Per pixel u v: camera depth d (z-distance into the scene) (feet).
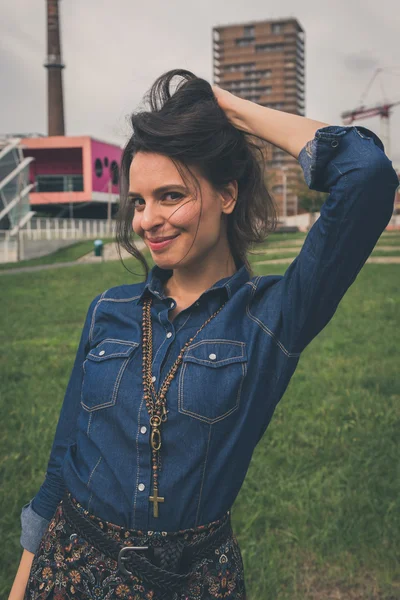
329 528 11.48
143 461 4.32
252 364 4.47
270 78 493.36
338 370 23.49
